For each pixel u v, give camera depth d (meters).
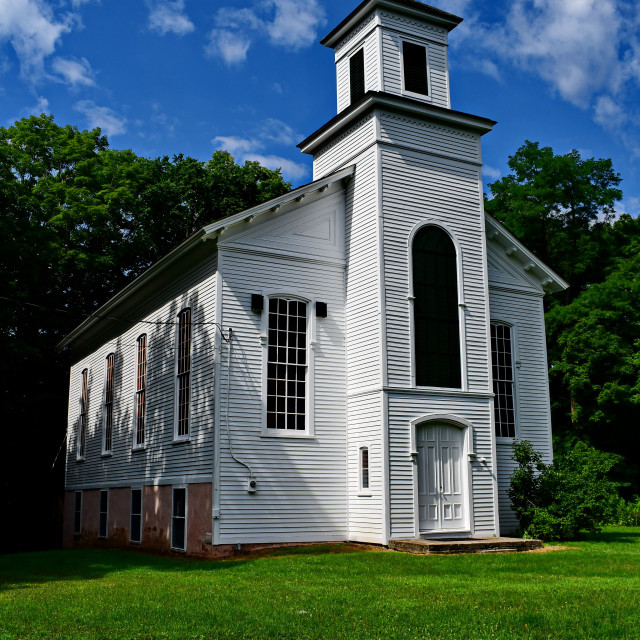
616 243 37.31
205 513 17.02
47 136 37.25
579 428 33.97
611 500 19.47
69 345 32.44
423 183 19.66
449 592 10.64
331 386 18.88
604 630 8.14
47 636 8.15
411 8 21.30
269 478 17.45
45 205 34.12
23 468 35.34
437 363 18.80
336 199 20.08
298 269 19.03
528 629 8.25
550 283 23.39
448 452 18.53
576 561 14.23
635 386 31.33
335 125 20.80
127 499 22.69
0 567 16.02
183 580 12.62
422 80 21.36
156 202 36.06
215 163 39.03
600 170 36.91
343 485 18.45
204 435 17.59
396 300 18.44
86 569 15.36
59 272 33.88
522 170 38.38
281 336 18.53
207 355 17.91
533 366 22.80
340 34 22.80
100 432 26.53
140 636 8.09
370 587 11.24
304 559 15.12
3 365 27.42
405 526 17.30
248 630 8.31
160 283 21.67
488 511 18.56
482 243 20.36
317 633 8.14
